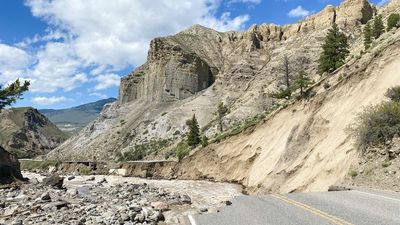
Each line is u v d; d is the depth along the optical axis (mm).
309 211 12484
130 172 82188
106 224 15516
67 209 20469
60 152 193625
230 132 71000
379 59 41031
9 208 20500
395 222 10023
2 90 45375
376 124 22031
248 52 191125
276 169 42219
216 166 65750
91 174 91562
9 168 38625
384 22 93562
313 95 50000
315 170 33812
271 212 12922
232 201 17078
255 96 128000
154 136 153500
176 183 60438
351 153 28172
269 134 56469
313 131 41688
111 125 195500
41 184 38188
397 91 30500
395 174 18078
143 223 15695
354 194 15797
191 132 90500
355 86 41719
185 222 12891
